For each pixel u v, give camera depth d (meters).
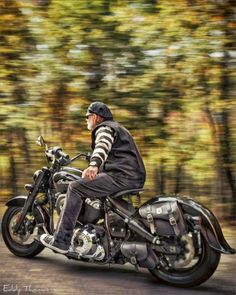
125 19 7.59
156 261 4.64
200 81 7.57
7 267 5.20
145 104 7.66
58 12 7.78
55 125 8.15
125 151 4.95
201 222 4.49
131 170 4.92
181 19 7.45
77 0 7.67
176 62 7.56
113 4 7.63
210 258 4.45
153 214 4.66
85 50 7.80
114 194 4.91
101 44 7.71
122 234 4.84
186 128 7.73
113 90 7.77
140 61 7.64
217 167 7.93
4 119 7.90
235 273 4.98
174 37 7.49
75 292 4.43
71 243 4.91
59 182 5.23
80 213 5.04
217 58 7.45
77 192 4.92
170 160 7.76
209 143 7.75
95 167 4.72
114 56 7.70
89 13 7.66
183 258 4.54
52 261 5.43
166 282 4.62
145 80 7.62
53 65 7.89
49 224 5.41
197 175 8.01
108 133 4.89
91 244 4.86
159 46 7.54
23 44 8.01
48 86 8.01
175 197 4.73
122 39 7.67
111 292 4.43
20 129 8.34
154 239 4.63
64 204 4.95
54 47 7.88
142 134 7.74
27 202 5.47
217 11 7.35
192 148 7.73
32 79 8.02
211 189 8.06
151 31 7.52
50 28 7.84
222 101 7.48
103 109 5.16
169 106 7.63
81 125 8.02
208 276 4.48
